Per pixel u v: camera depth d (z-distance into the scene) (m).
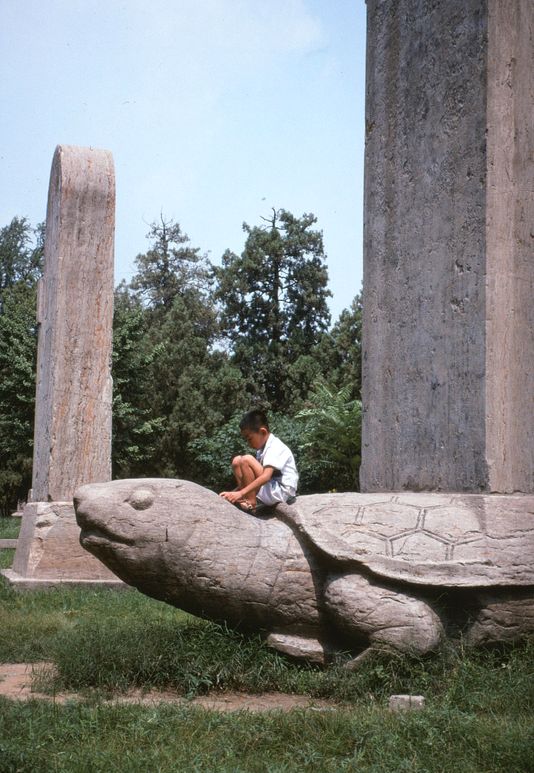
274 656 5.80
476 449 6.26
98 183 11.60
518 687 5.04
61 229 11.43
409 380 6.93
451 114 6.74
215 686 5.60
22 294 36.19
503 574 5.60
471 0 6.66
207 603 5.94
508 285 6.38
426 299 6.82
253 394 37.25
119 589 10.39
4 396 27.44
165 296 43.16
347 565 5.66
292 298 40.12
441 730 4.28
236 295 39.97
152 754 4.01
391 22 7.48
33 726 4.33
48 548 10.76
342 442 23.78
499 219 6.39
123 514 5.84
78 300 11.41
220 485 28.80
